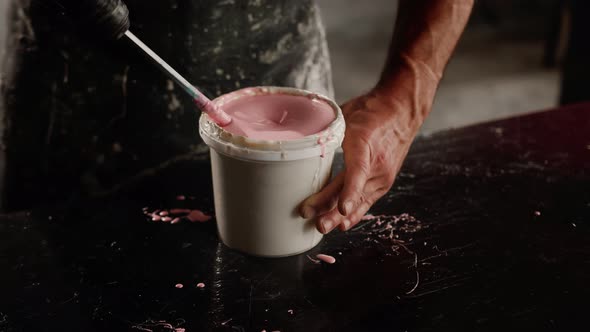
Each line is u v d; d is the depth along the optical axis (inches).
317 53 43.5
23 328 29.4
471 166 39.6
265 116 32.6
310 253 33.4
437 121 101.2
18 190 42.9
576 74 84.2
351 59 128.2
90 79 40.3
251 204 32.0
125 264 32.6
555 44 118.8
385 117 35.9
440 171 39.2
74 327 29.5
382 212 35.9
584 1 80.1
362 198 34.2
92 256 33.0
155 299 30.8
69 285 31.4
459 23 38.5
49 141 41.7
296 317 29.9
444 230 34.6
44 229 34.6
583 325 29.4
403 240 34.0
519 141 42.3
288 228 32.5
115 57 39.8
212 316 30.0
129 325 29.5
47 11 38.3
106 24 29.1
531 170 39.2
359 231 34.7
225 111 32.5
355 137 34.4
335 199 32.5
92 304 30.5
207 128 31.8
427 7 38.1
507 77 118.0
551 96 110.1
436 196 37.1
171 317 29.9
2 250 33.2
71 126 41.4
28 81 40.3
